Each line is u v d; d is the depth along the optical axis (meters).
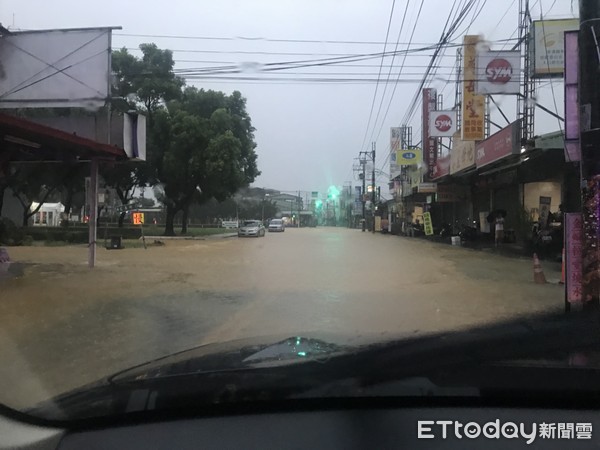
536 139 16.80
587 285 7.59
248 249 23.83
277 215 114.62
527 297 9.78
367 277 13.06
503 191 27.39
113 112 14.45
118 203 40.59
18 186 29.55
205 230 56.00
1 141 12.06
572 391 2.44
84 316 8.06
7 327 7.25
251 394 2.54
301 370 2.87
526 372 2.67
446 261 17.53
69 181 32.81
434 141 32.91
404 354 3.12
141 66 34.03
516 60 17.14
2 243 25.36
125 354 5.84
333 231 62.19
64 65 13.94
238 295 10.20
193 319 7.88
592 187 7.53
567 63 7.95
